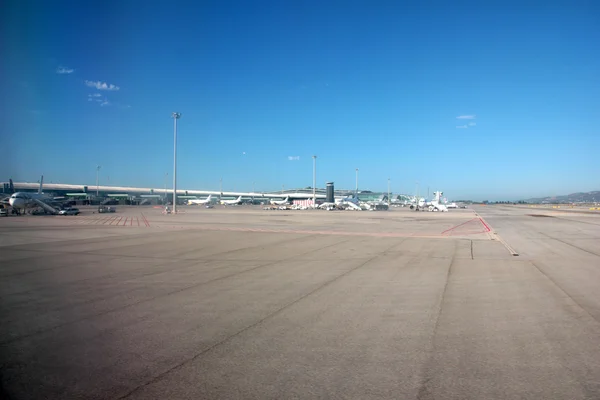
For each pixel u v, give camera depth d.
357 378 4.63
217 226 33.22
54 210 53.69
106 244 19.45
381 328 6.55
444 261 14.52
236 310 7.68
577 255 16.27
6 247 18.08
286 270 12.43
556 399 4.13
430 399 4.13
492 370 4.87
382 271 12.30
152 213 62.75
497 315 7.37
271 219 47.12
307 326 6.66
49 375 4.70
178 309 7.75
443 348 5.63
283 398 4.15
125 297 8.74
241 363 5.06
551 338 6.07
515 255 16.28
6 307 7.88
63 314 7.36
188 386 4.42
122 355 5.33
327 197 116.12
